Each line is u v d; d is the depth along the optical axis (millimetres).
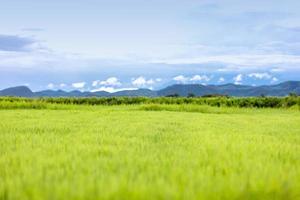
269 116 21828
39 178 3645
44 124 13320
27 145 6914
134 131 10562
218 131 10883
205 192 3127
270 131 11336
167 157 5387
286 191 3330
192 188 3170
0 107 30234
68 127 11922
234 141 7676
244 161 4801
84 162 4832
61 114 21328
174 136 9156
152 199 2900
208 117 19703
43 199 2879
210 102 44562
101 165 4629
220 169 4410
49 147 6484
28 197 2996
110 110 28016
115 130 10750
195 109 30031
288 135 9992
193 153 5859
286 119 18594
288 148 6496
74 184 3252
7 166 4531
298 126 13688
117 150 6109
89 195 2951
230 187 3307
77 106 34062
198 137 8875
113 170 4305
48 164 4660
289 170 4270
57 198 2885
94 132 10164
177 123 14500
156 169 4273
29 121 15062
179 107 30438
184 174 3840
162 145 7293
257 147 6629
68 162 4824
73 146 6648
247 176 3846
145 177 3736
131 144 7305
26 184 3365
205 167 4543
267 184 3461
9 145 6973
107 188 3086
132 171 4012
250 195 3270
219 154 5578
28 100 40875
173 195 2945
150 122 14883
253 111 31484
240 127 12906
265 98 40875
